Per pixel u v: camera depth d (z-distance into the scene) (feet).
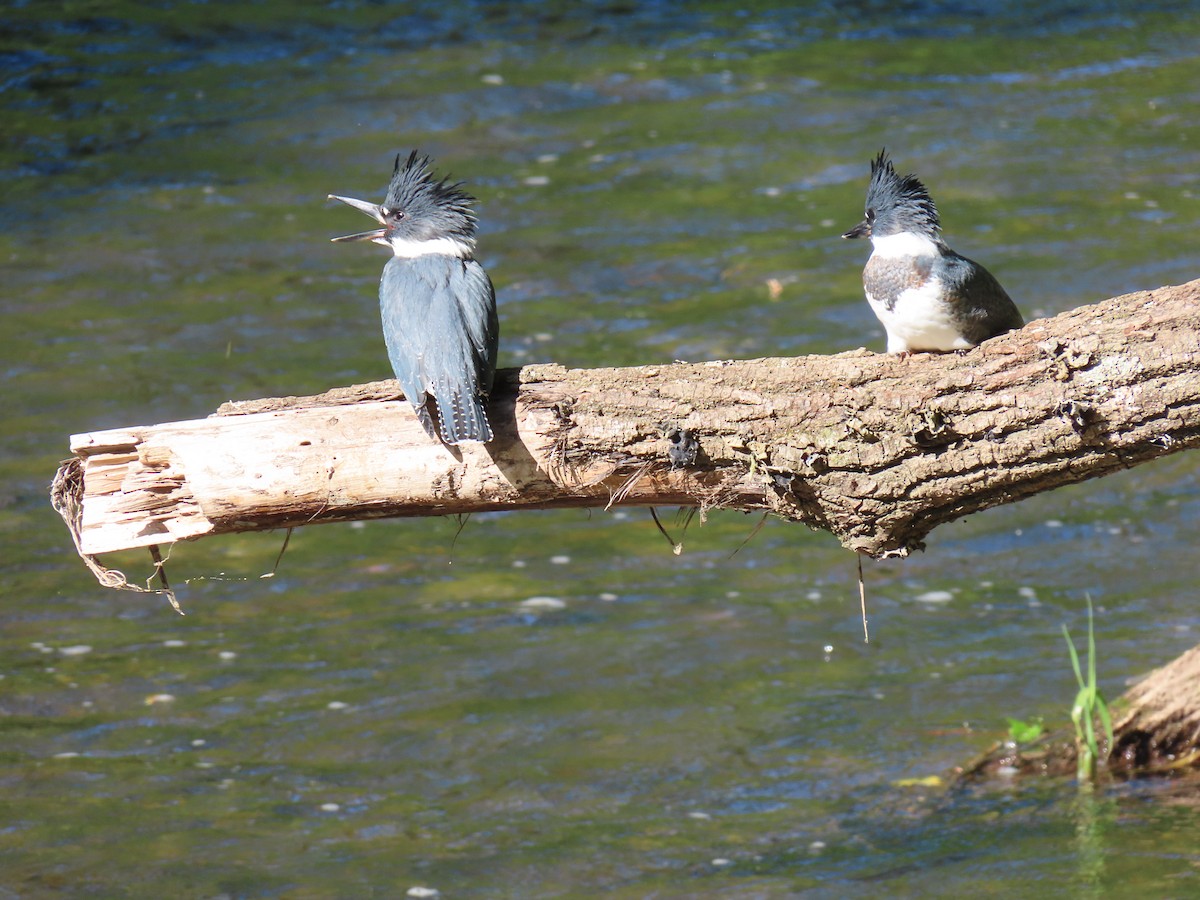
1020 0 103.30
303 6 99.40
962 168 74.18
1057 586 43.39
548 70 88.89
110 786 34.88
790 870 30.86
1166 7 101.76
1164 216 68.03
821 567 45.44
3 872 31.53
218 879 31.22
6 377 55.52
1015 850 30.83
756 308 60.54
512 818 33.53
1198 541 45.44
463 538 48.01
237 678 39.60
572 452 22.41
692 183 73.61
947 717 36.76
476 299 24.53
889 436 21.22
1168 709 34.22
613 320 59.93
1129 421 20.58
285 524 23.45
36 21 94.79
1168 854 30.07
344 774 35.45
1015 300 59.98
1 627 41.81
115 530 23.31
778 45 93.91
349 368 56.65
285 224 69.77
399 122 81.05
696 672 39.45
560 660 40.22
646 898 30.12
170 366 56.65
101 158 76.74
